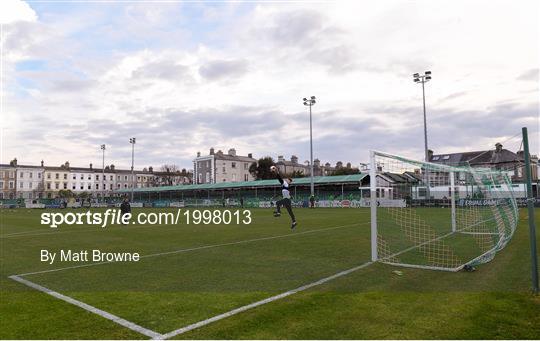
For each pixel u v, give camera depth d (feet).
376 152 30.07
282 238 45.32
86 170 333.62
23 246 40.47
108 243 42.32
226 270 25.81
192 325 14.90
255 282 22.07
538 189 140.05
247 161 303.07
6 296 19.51
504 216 37.40
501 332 13.84
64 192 296.71
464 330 14.06
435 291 19.61
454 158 219.82
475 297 18.25
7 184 293.23
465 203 66.49
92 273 25.34
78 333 14.19
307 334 13.84
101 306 17.53
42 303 18.16
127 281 22.72
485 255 28.63
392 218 74.13
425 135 143.23
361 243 39.75
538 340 13.14
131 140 229.25
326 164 362.53
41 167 309.83
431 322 14.92
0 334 14.12
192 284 21.71
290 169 301.22
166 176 358.23
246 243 40.81
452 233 47.55
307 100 159.63
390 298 18.33
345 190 184.14
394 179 75.25
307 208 151.53
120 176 351.05
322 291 19.81
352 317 15.62
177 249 36.65
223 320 15.44
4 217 105.70
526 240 39.40
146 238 47.29
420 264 27.55
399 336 13.57
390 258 30.09
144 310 16.87
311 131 157.79
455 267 26.27
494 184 39.19
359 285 21.11
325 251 34.22
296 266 27.04
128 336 13.87
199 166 291.17
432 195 126.82
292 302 17.79
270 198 192.95
